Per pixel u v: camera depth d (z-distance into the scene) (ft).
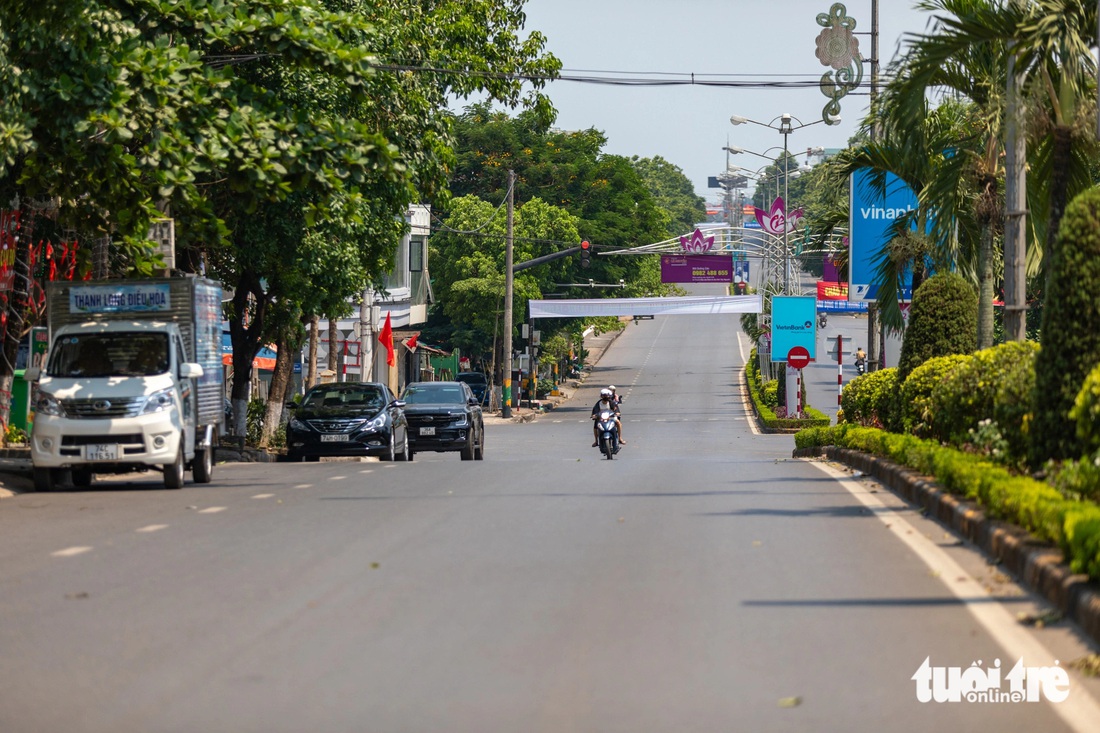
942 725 46.85
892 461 142.00
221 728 46.47
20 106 138.10
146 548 89.97
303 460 221.66
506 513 109.19
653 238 619.26
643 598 69.41
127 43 142.20
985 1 138.51
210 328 163.32
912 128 146.41
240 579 76.43
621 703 49.19
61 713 48.60
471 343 588.91
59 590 73.67
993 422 116.06
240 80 152.76
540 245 562.66
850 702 49.39
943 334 169.78
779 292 489.67
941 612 65.41
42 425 141.49
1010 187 141.38
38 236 193.36
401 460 234.99
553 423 457.27
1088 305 98.22
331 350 318.65
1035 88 135.23
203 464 155.33
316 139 151.12
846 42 266.77
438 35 274.36
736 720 47.01
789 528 97.60
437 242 568.41
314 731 46.03
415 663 55.42
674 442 345.10
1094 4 129.80
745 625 62.54
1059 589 65.21
